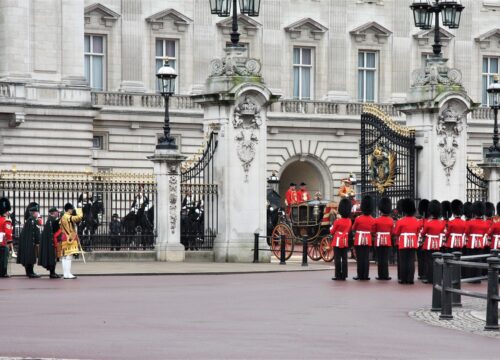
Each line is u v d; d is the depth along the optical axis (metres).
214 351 56.19
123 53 193.88
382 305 78.19
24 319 67.31
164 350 56.25
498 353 57.38
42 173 114.94
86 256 113.06
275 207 151.12
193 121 195.62
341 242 98.12
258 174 116.88
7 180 112.44
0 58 178.50
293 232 127.75
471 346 59.59
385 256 99.94
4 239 98.19
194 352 55.78
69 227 96.81
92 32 191.88
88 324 65.25
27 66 178.88
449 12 117.50
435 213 99.06
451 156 116.44
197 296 81.31
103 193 119.06
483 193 121.81
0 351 55.66
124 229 116.25
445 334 64.00
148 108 192.62
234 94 114.75
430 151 115.50
